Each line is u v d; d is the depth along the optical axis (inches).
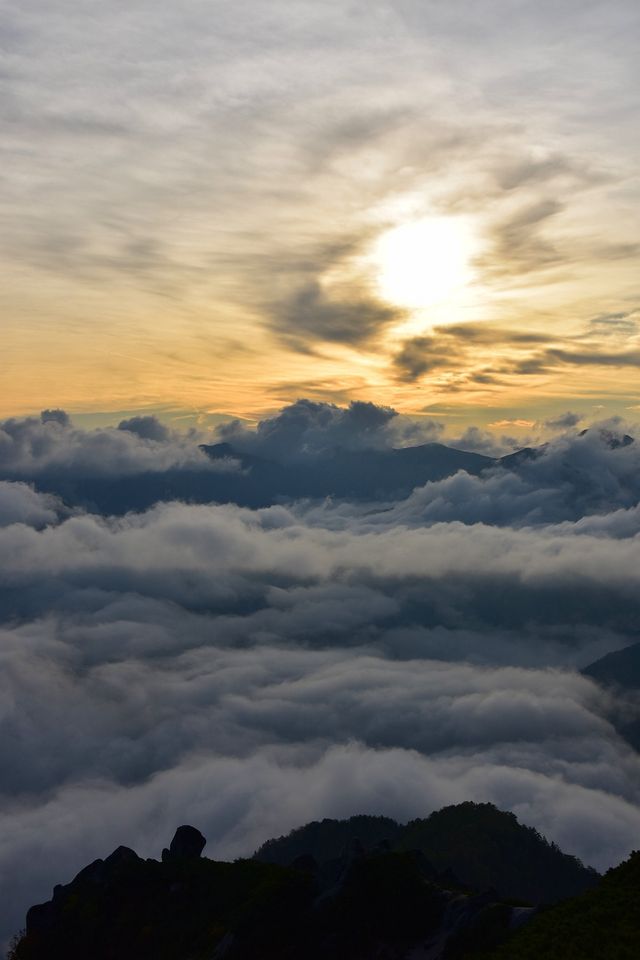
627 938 1791.3
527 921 2100.1
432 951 2220.7
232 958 2367.1
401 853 2618.1
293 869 2829.7
